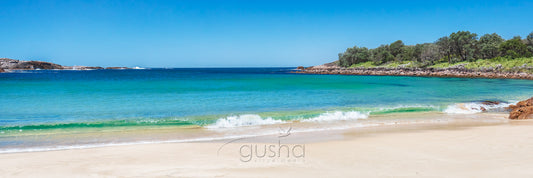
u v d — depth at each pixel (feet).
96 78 189.47
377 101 66.39
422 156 21.86
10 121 41.75
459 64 243.40
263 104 60.54
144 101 63.77
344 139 29.78
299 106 58.03
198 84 124.47
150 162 21.70
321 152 23.97
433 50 286.05
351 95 78.69
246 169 19.43
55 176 18.89
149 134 34.01
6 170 20.12
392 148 24.84
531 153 21.70
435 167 18.94
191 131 35.73
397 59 350.23
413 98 72.43
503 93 86.22
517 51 237.04
